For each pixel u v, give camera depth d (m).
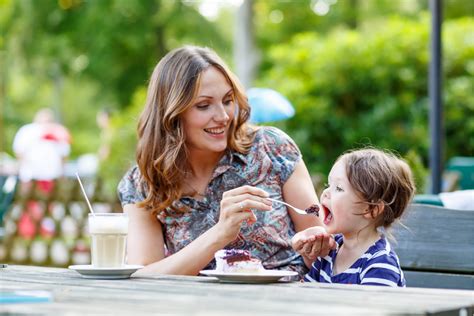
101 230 2.57
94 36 17.95
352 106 11.05
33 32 18.48
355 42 11.09
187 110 3.11
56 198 8.55
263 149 3.24
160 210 3.17
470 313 1.97
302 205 3.20
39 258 8.70
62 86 25.27
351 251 2.85
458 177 8.05
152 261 3.15
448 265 3.02
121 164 11.48
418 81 10.95
